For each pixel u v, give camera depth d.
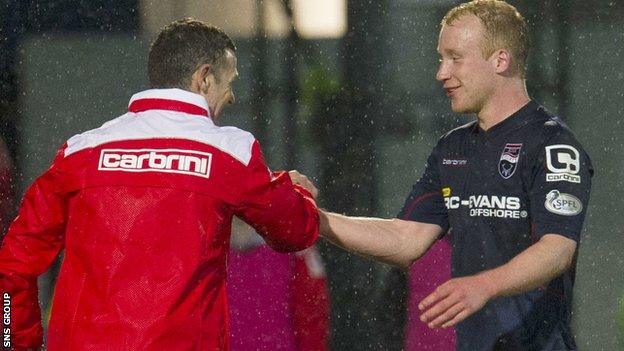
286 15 23.80
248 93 23.55
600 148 23.72
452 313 9.03
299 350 13.24
